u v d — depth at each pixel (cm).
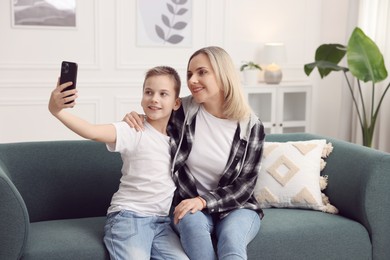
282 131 493
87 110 468
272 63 486
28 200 244
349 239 238
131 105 479
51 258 202
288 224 235
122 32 469
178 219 212
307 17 523
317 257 235
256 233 224
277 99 484
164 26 479
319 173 265
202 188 233
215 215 229
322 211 255
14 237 202
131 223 208
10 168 242
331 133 527
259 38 509
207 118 232
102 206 255
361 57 379
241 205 228
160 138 221
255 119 238
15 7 438
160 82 217
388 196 241
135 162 216
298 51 525
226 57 227
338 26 504
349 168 251
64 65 196
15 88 448
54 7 448
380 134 434
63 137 464
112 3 463
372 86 434
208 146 229
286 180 259
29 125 455
